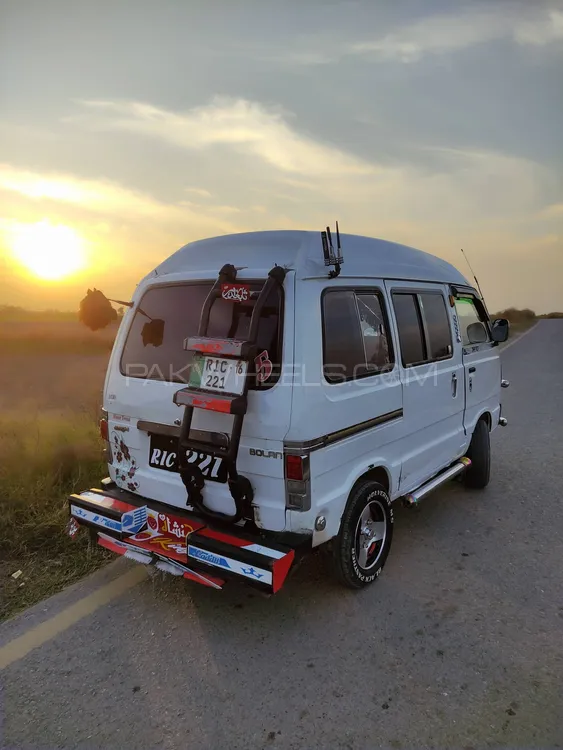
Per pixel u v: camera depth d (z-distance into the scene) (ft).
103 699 8.64
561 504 16.38
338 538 10.79
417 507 16.40
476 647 9.73
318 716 8.21
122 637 10.21
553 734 7.75
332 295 10.37
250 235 10.90
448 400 14.94
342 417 10.23
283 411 9.22
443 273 15.62
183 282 11.12
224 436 9.59
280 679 9.04
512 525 14.97
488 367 18.10
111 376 11.89
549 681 8.83
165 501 11.11
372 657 9.53
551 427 25.62
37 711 8.41
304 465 9.26
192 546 9.68
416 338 13.32
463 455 16.71
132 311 11.87
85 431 19.29
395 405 12.14
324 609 11.03
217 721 8.16
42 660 9.59
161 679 9.09
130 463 11.73
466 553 13.38
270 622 10.64
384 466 11.89
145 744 7.77
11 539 13.56
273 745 7.72
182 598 11.50
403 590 11.72
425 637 10.06
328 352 10.03
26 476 15.94
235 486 9.46
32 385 30.81
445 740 7.70
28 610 11.10
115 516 10.79
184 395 9.51
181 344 10.84
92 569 12.69
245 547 9.27
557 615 10.68
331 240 10.01
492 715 8.14
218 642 10.04
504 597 11.36
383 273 12.28
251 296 9.98
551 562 12.84
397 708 8.33
